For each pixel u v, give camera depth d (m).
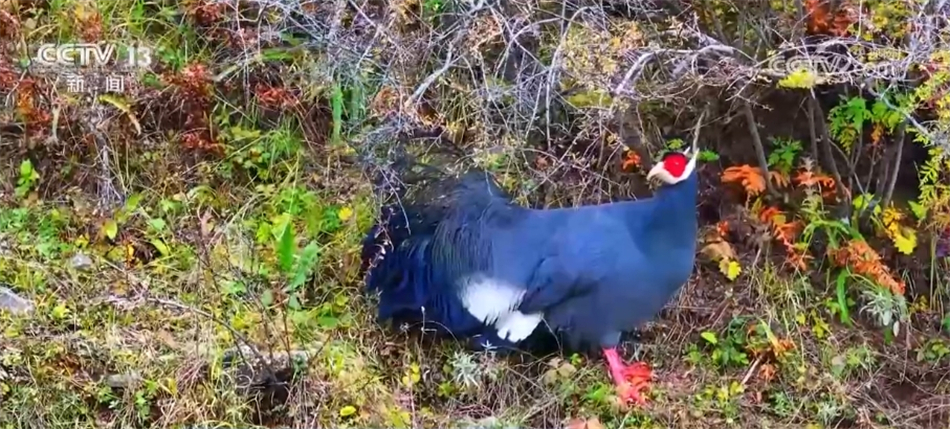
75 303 4.34
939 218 4.75
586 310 4.25
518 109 4.48
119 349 4.13
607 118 4.43
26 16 5.21
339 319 4.53
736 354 4.68
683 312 4.82
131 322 4.29
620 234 4.18
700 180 5.11
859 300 4.93
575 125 4.73
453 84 4.45
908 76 4.52
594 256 4.16
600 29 4.43
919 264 5.04
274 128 5.22
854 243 4.89
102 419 4.00
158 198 4.98
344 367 4.25
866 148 4.98
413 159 4.57
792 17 4.61
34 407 3.95
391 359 4.45
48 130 4.96
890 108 4.45
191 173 5.09
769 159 5.01
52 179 4.98
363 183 4.88
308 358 4.16
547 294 4.22
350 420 4.11
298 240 4.83
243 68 5.12
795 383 4.58
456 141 4.65
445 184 4.51
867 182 5.03
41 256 4.59
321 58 4.85
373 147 4.59
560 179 4.82
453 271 4.38
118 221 4.82
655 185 4.69
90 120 4.98
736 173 4.95
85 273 4.54
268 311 4.43
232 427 4.01
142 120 5.12
